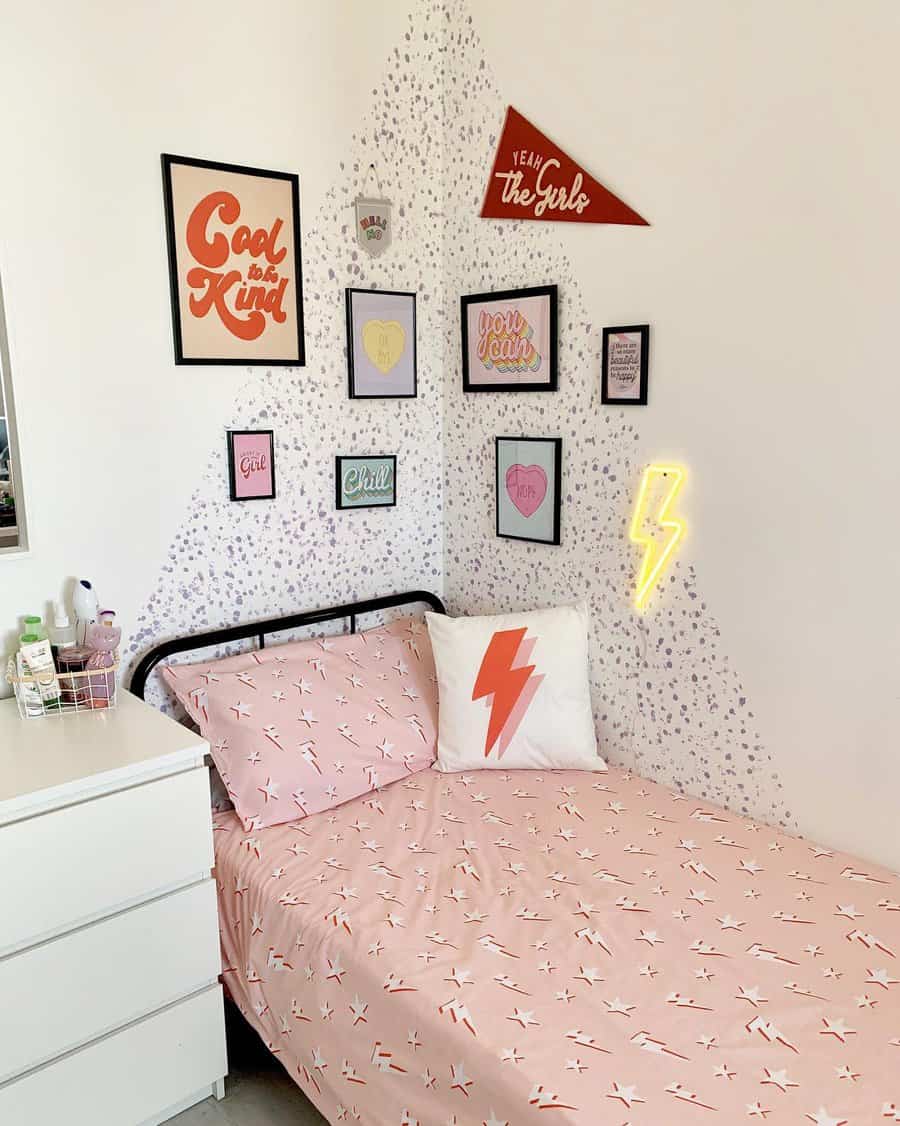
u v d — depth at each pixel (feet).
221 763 6.89
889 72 5.51
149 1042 5.83
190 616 7.42
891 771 6.05
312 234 7.71
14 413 6.28
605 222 7.20
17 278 6.17
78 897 5.36
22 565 6.47
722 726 6.99
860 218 5.75
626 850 6.31
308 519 8.10
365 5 7.73
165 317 6.92
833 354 5.99
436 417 8.96
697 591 7.00
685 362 6.84
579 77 7.22
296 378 7.80
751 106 6.19
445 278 8.71
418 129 8.29
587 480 7.71
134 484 6.94
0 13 5.91
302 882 5.99
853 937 5.31
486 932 5.37
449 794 7.21
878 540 5.92
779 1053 4.42
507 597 8.65
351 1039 5.24
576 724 7.59
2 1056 5.19
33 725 6.11
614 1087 4.19
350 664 7.85
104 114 6.43
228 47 6.98
